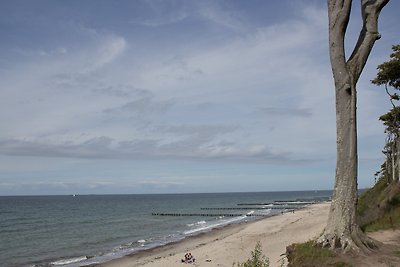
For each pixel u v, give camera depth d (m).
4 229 50.28
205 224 54.16
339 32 12.05
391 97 24.02
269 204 111.44
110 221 61.56
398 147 23.42
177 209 97.19
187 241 34.56
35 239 39.84
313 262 10.83
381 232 14.39
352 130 11.73
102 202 152.12
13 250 33.03
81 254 30.20
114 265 24.30
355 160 11.68
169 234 42.25
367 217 18.36
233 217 67.69
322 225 30.53
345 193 11.56
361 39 12.33
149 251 29.52
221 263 20.80
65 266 25.02
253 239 28.56
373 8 12.31
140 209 99.00
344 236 11.27
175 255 25.45
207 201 151.75
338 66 11.98
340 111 11.88
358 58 12.12
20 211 91.62
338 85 11.97
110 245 34.81
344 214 11.47
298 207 89.94
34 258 28.95
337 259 10.70
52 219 66.69
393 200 18.56
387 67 21.98
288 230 32.03
